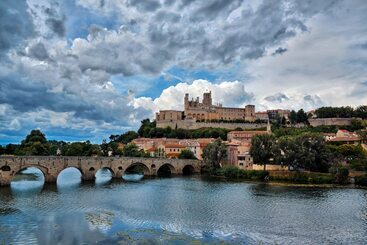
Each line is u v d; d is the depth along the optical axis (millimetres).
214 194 118375
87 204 96750
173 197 110875
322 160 171875
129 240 63844
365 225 76938
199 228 72562
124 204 97812
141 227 73125
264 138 184125
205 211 89312
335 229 73188
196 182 156625
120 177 169375
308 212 89500
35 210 87188
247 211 89812
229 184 149375
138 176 184625
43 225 73188
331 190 131750
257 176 174375
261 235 68000
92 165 156250
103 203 98750
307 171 173750
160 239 64625
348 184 151875
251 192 124375
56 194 112375
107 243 62000
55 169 141375
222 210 90750
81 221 77438
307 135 177875
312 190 131500
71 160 147750
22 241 62125
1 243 60719
